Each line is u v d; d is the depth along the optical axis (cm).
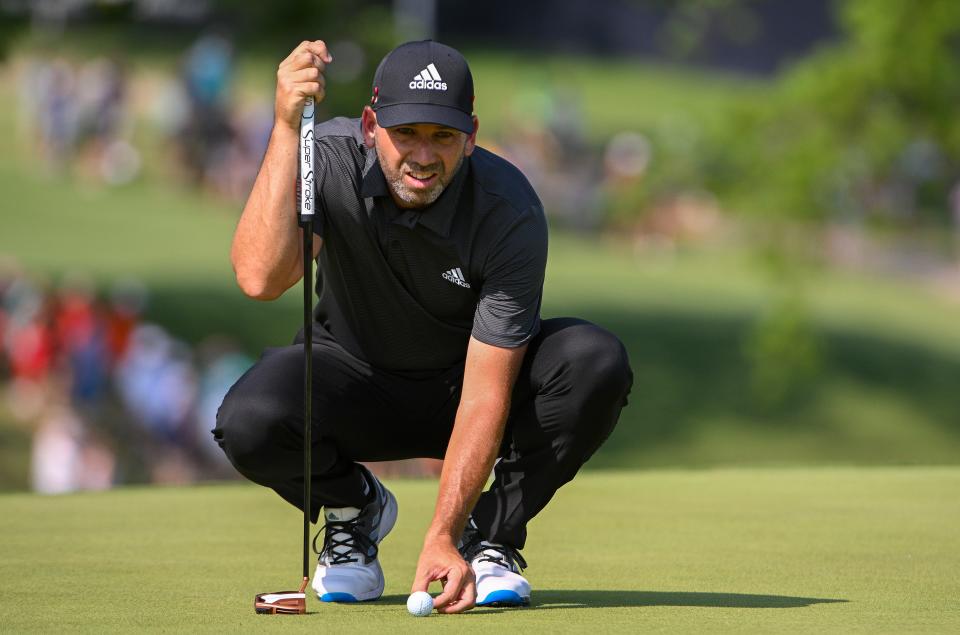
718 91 12862
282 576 1369
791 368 6188
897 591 1284
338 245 1213
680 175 6425
